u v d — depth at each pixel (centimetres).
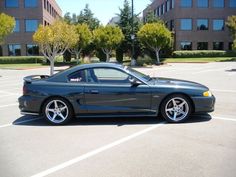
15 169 546
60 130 795
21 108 874
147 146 649
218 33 5241
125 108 838
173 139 693
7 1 4859
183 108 839
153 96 830
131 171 525
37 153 624
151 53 4519
